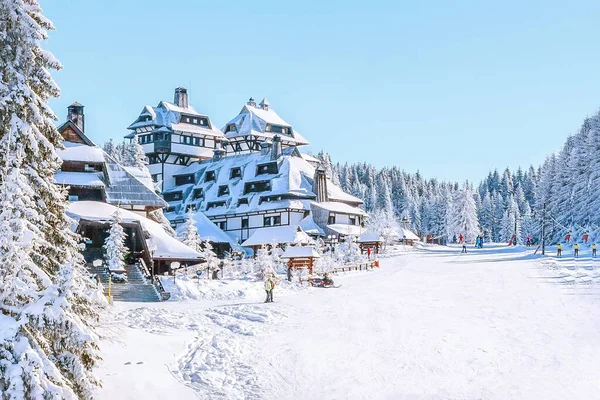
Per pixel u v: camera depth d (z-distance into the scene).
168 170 108.00
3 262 13.23
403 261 75.19
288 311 35.03
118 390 17.53
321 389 20.23
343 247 71.31
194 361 21.97
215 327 29.00
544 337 28.59
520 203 197.62
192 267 59.22
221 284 43.75
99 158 55.56
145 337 24.81
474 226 143.50
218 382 19.81
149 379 18.86
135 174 67.38
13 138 15.18
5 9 15.92
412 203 179.88
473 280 51.97
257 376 21.03
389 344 27.12
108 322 18.83
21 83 15.66
